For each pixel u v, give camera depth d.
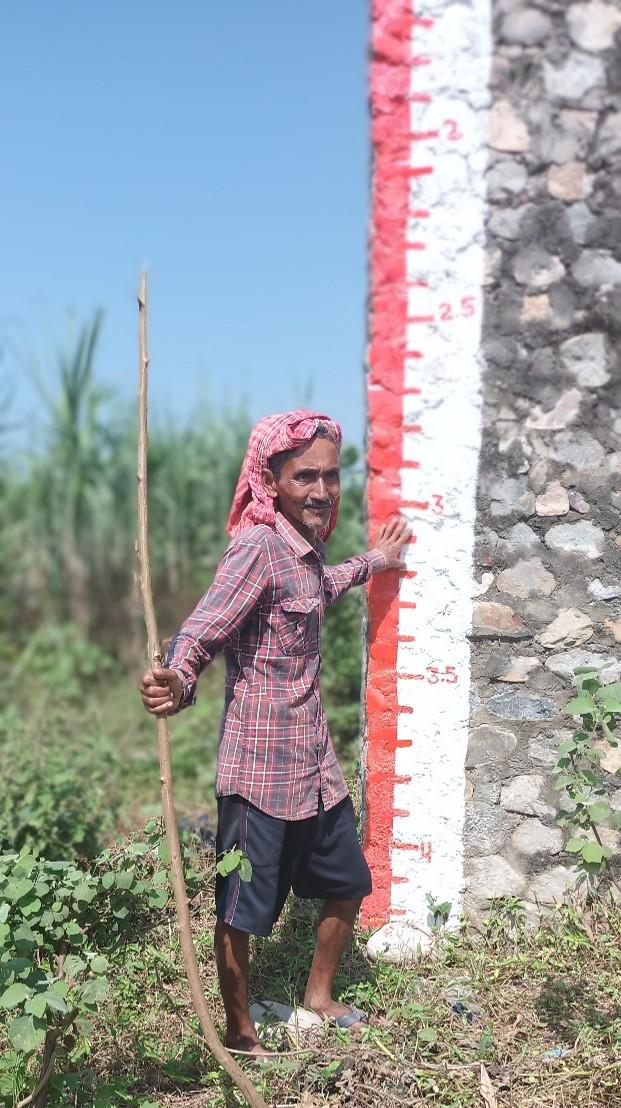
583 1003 3.36
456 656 3.71
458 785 3.75
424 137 3.47
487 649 3.70
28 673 9.73
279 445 3.04
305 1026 3.24
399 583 3.68
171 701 2.84
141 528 2.92
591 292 3.54
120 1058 3.25
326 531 3.28
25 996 2.57
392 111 3.46
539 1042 3.20
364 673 3.89
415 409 3.60
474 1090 2.99
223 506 10.98
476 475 3.63
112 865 3.66
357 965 3.64
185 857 3.88
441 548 3.66
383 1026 3.27
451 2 3.41
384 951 3.69
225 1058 2.79
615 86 3.46
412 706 3.73
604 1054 3.11
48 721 7.44
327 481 3.10
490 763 3.74
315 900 4.02
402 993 3.46
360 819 3.94
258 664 3.08
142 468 2.92
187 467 11.01
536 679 3.71
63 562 10.76
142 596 2.90
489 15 3.42
